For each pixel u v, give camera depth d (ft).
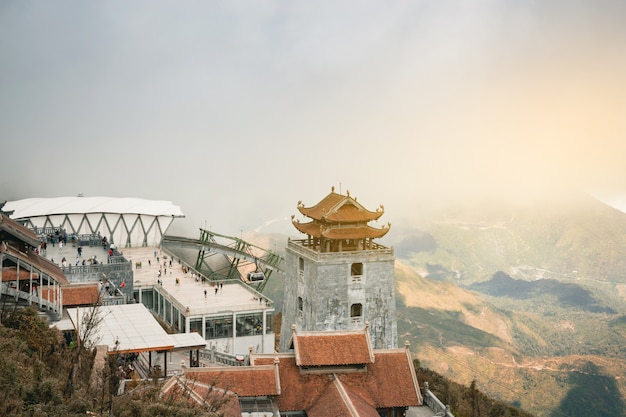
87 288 345.51
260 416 240.94
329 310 368.68
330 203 390.83
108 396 199.11
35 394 173.88
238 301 458.50
